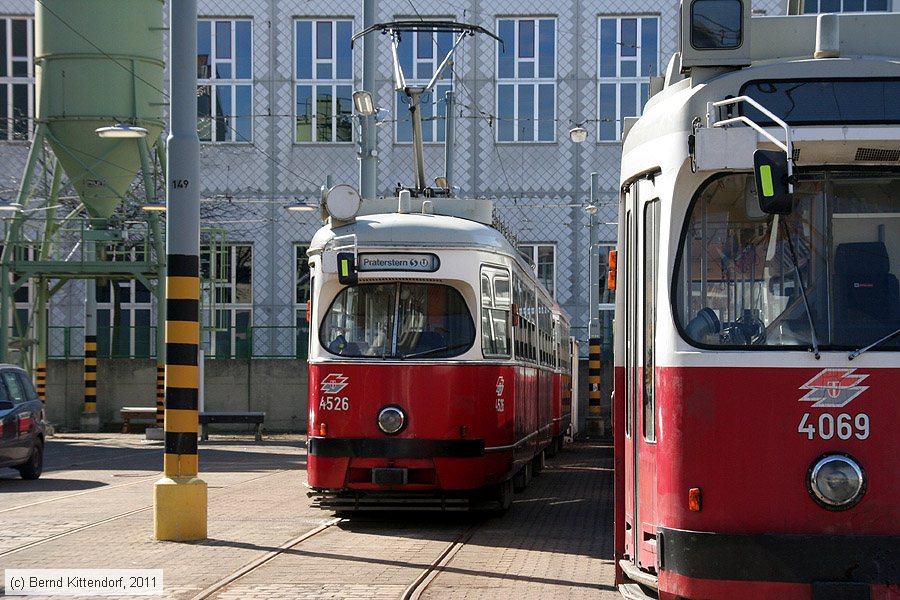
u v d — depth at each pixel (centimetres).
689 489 671
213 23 3959
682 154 702
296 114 3956
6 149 3975
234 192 3953
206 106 3959
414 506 1324
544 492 1777
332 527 1330
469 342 1337
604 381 3747
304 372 3678
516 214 3894
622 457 837
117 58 3050
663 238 706
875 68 696
